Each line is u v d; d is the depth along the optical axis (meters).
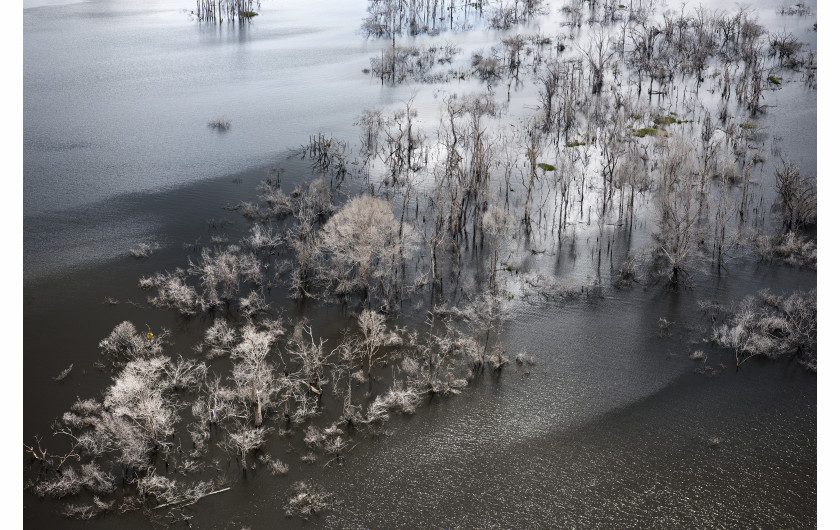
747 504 31.86
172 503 31.52
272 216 55.94
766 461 34.09
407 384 38.88
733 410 37.22
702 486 32.75
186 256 49.94
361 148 70.06
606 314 45.22
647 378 39.53
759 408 37.34
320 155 66.44
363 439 35.25
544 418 36.69
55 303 44.38
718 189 60.56
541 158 69.12
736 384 39.06
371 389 38.56
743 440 35.28
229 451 34.31
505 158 67.75
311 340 42.47
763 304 45.94
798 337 41.88
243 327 43.16
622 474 33.34
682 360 40.94
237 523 30.62
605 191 57.97
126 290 46.00
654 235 54.47
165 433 34.81
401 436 35.47
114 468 33.31
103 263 48.66
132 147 68.31
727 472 33.47
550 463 33.94
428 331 43.47
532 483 32.88
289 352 41.25
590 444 35.03
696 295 47.06
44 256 49.09
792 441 35.25
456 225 54.69
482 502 31.89
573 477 33.19
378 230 46.91
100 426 34.59
